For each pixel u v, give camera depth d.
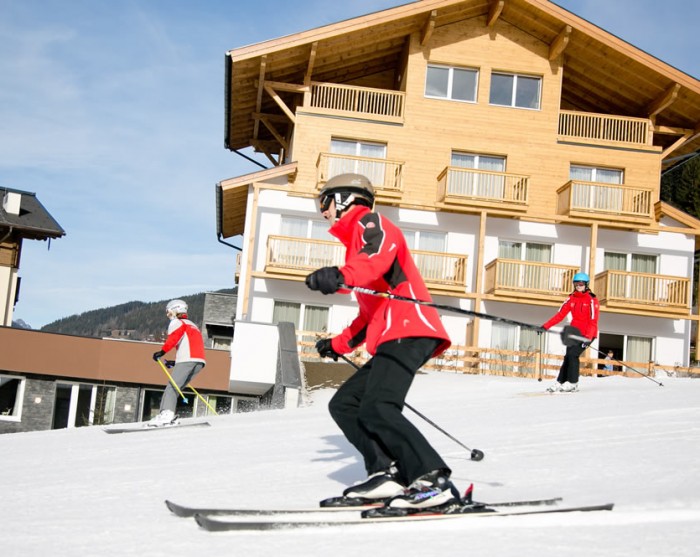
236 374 19.19
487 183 25.95
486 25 26.78
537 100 26.98
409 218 26.27
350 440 3.75
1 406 22.30
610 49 26.16
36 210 34.03
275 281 25.52
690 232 26.52
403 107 26.39
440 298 26.11
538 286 25.53
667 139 29.03
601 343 27.14
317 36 24.81
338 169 25.53
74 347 22.47
